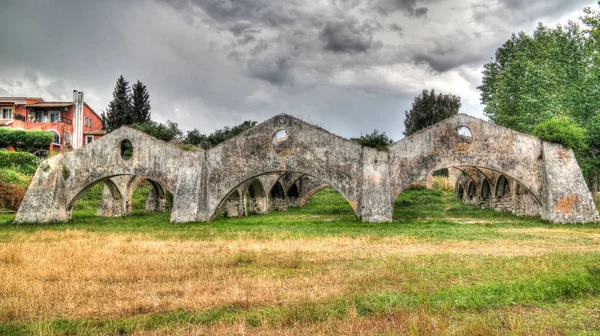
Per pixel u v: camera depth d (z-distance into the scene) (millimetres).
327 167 22891
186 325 6195
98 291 7988
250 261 10992
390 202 22141
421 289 7867
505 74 36625
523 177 22844
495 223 21359
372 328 6027
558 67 30953
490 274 9180
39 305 7148
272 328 6102
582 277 8297
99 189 36062
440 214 27688
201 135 39219
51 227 20672
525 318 6418
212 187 23875
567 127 22938
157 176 24188
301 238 15492
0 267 10164
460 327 6020
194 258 11219
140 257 11422
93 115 54281
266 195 32031
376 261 10836
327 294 7609
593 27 22578
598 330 5898
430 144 23000
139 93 53312
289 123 23484
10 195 29656
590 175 31734
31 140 41812
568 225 20578
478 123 23141
